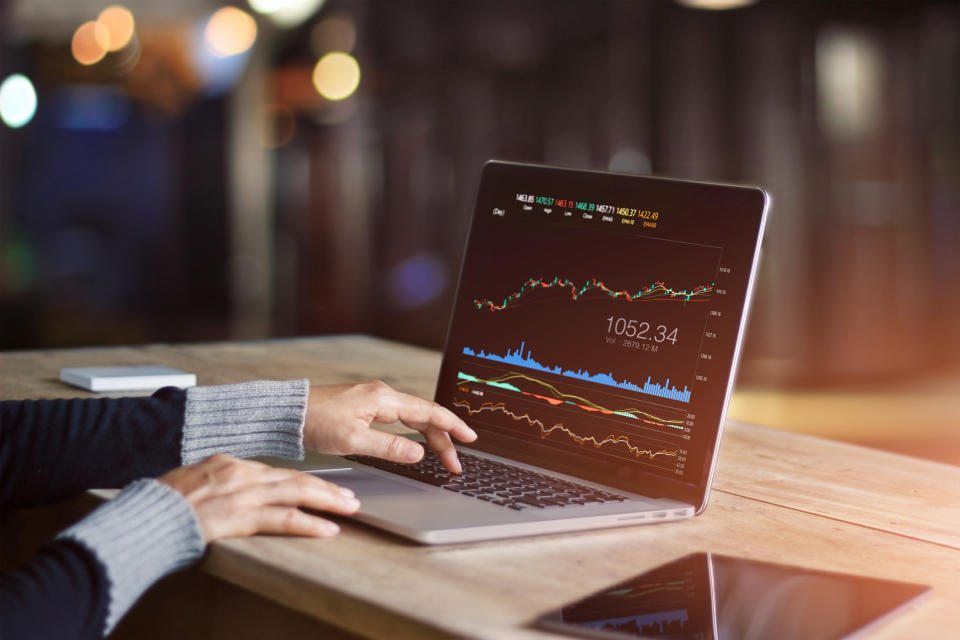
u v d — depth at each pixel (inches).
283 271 434.6
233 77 430.6
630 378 45.5
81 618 31.8
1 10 366.0
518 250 50.9
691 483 42.1
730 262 44.0
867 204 275.7
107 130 533.6
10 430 41.7
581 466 45.8
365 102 356.8
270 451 43.8
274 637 35.9
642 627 28.9
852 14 269.9
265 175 439.2
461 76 330.0
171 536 34.6
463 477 43.7
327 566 33.4
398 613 29.9
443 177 340.2
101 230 530.9
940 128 275.9
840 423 224.1
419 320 353.1
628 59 290.0
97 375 60.4
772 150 274.8
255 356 74.2
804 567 35.2
